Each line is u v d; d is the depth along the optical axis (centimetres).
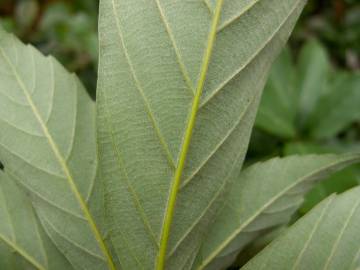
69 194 13
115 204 12
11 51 13
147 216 12
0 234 13
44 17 31
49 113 13
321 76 26
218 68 11
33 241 13
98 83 11
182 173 11
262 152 23
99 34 11
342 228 12
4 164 13
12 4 35
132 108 11
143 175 11
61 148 13
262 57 11
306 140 25
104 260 13
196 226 12
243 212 14
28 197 13
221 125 11
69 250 13
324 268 12
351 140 28
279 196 15
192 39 11
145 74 11
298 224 12
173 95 11
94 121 14
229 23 11
